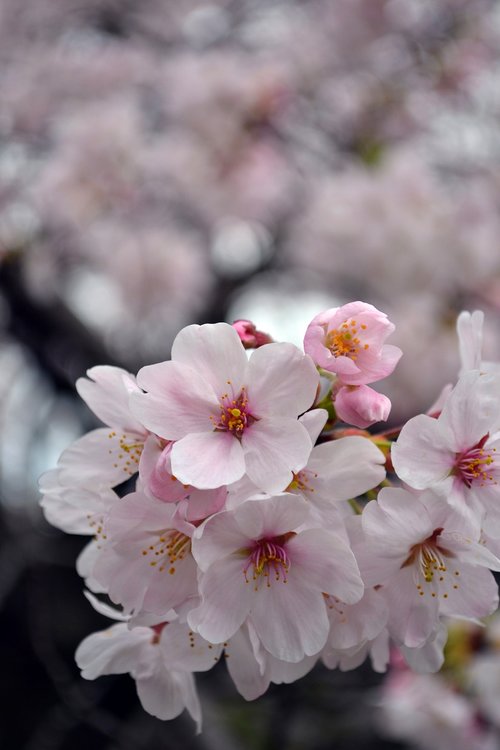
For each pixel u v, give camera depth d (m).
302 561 0.37
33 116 0.97
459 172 0.97
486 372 0.38
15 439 1.06
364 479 0.37
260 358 0.37
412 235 0.78
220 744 0.81
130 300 0.88
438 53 0.95
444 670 0.62
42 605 0.86
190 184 0.85
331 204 0.81
